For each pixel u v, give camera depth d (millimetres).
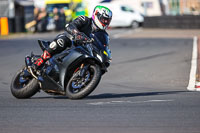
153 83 35219
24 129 16594
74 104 22297
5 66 48094
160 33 96125
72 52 23453
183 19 106750
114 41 79125
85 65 23484
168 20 109625
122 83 35531
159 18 111562
